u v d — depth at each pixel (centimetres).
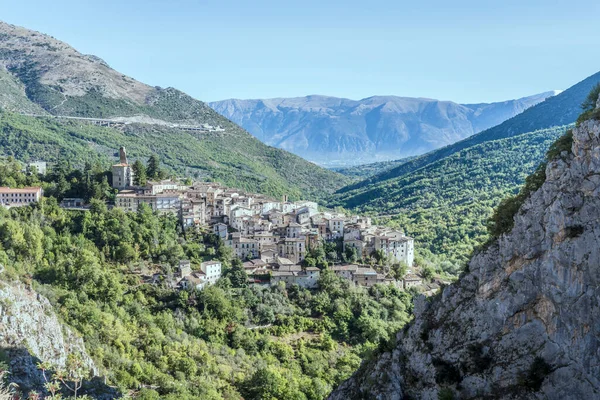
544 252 7262
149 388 12938
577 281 6631
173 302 18088
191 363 14400
